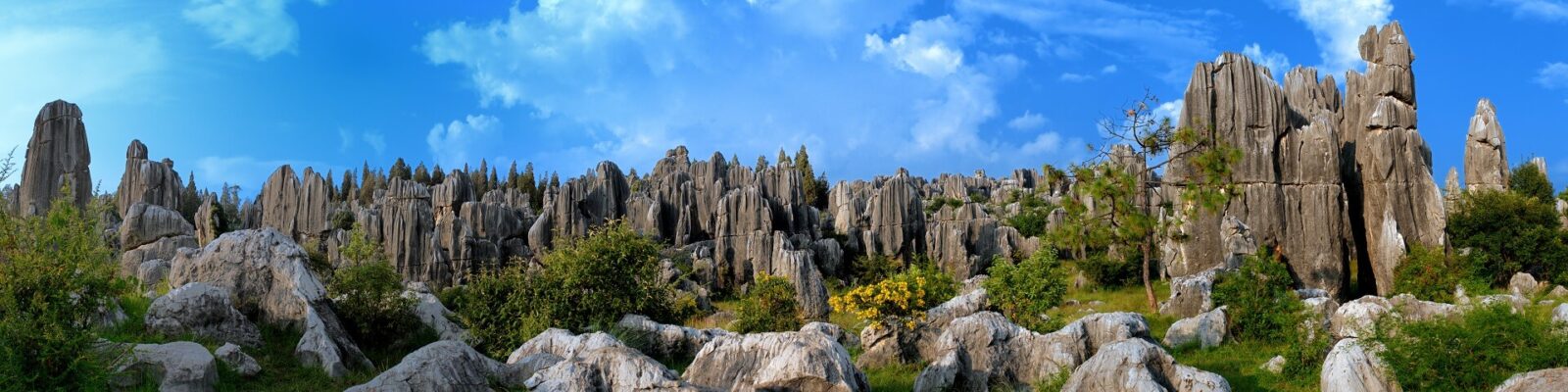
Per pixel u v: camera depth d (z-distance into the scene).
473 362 16.23
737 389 16.25
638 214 92.88
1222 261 45.12
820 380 15.52
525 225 93.06
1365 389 15.81
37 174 59.38
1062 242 41.38
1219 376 15.28
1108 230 40.94
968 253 83.56
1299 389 18.47
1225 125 47.62
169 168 77.00
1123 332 20.09
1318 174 46.31
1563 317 18.22
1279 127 47.25
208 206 75.75
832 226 103.75
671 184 97.12
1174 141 42.84
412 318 24.59
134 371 15.91
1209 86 48.59
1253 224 46.25
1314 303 24.25
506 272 27.77
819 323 27.53
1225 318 25.19
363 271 24.16
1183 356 24.05
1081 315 38.31
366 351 23.23
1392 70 49.47
